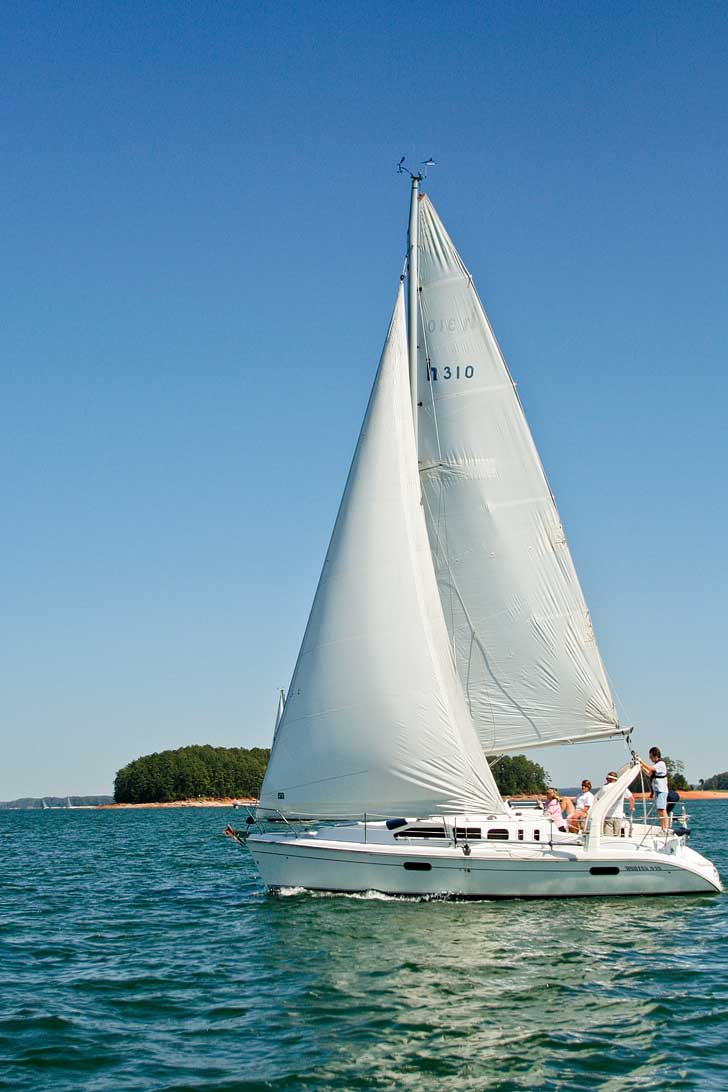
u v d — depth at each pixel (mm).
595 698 28719
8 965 21328
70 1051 15148
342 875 27078
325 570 27703
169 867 44188
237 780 195250
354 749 26531
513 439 29109
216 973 19953
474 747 26719
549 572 29000
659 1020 16344
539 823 26906
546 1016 16547
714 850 47531
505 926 23250
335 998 17656
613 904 25844
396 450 27875
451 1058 14602
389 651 26656
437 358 29406
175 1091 13398
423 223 29562
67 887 36469
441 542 29375
